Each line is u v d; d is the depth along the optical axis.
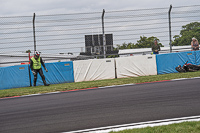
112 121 6.55
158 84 12.25
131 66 17.62
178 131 5.39
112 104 8.41
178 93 9.48
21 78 16.78
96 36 18.73
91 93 11.10
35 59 15.95
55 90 13.16
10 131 6.36
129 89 11.34
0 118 7.77
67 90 12.96
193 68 17.23
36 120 7.16
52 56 23.53
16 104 9.87
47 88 14.13
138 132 5.48
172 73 17.45
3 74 16.62
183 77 14.25
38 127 6.49
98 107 8.13
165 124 6.02
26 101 10.38
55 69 17.31
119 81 14.85
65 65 17.39
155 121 6.32
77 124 6.50
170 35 19.20
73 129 6.14
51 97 10.91
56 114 7.65
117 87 12.43
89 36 18.66
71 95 11.00
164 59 17.86
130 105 8.10
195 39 19.55
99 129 5.99
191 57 18.06
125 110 7.53
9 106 9.58
